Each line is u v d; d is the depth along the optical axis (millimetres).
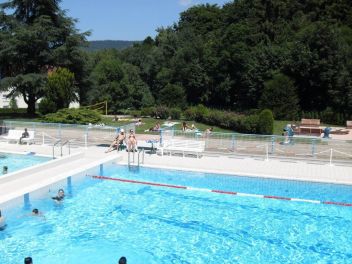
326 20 60781
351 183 15125
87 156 19312
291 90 43125
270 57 51125
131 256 10266
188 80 59875
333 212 13203
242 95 56469
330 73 45250
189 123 35688
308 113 42312
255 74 51531
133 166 17812
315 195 14727
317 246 10867
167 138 21484
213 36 71375
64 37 41312
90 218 12555
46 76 38125
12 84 38000
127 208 13430
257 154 19703
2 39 39281
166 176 16875
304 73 46625
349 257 10273
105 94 50938
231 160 18891
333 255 10383
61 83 34844
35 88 38406
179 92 53281
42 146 21969
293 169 17172
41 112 34406
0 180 14305
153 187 15531
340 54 46219
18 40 38156
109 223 12211
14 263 9766
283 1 67938
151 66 68188
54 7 40750
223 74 57750
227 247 10766
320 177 15898
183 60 61562
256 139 19781
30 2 40531
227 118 32812
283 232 11719
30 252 10336
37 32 38562
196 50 62000
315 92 47906
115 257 10203
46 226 11891
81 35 41656
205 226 12094
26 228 11703
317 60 45906
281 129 33531
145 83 64812
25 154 20047
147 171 17500
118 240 11117
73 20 41562
